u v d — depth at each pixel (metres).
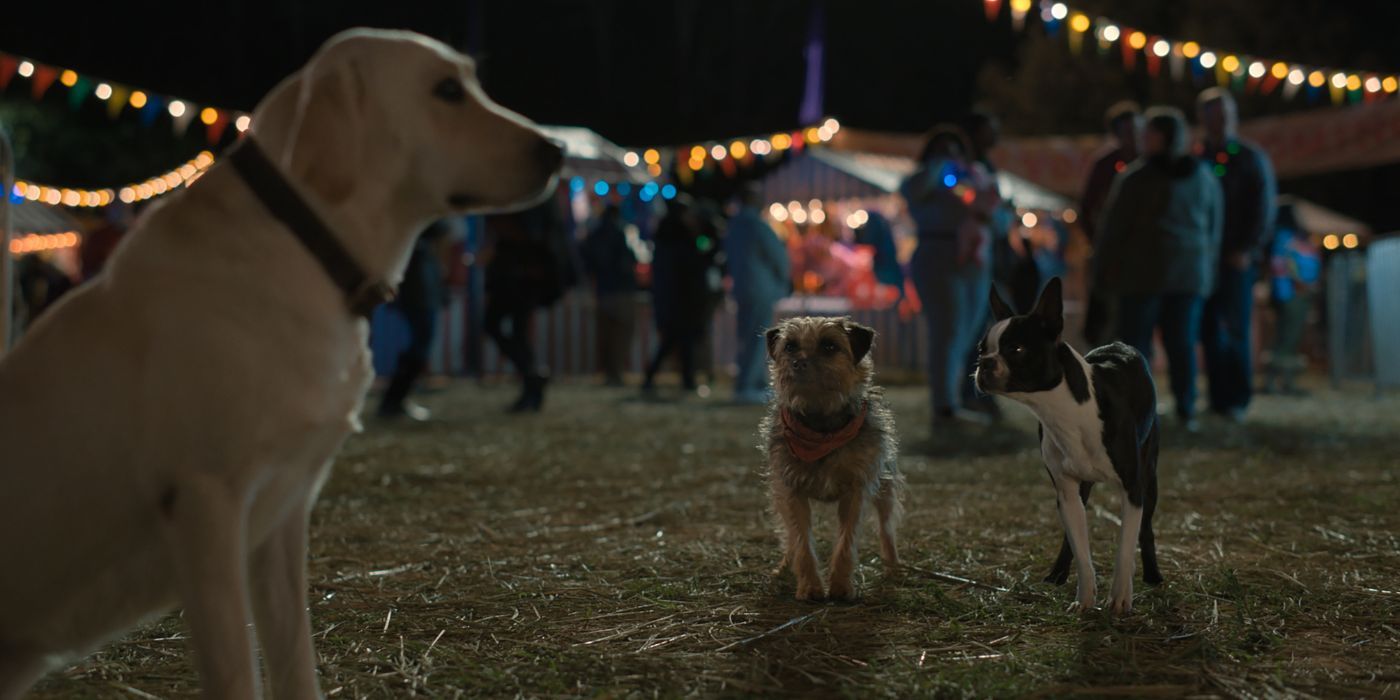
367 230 2.05
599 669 2.76
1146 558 3.55
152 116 10.41
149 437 1.84
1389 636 2.97
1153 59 11.60
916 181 8.65
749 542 4.46
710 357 17.00
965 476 6.19
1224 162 9.02
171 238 1.94
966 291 8.67
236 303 1.90
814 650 2.93
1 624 1.89
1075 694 2.53
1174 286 8.12
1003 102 27.67
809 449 3.56
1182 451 7.11
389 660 2.84
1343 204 25.17
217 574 1.85
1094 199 9.48
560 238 10.97
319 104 1.99
